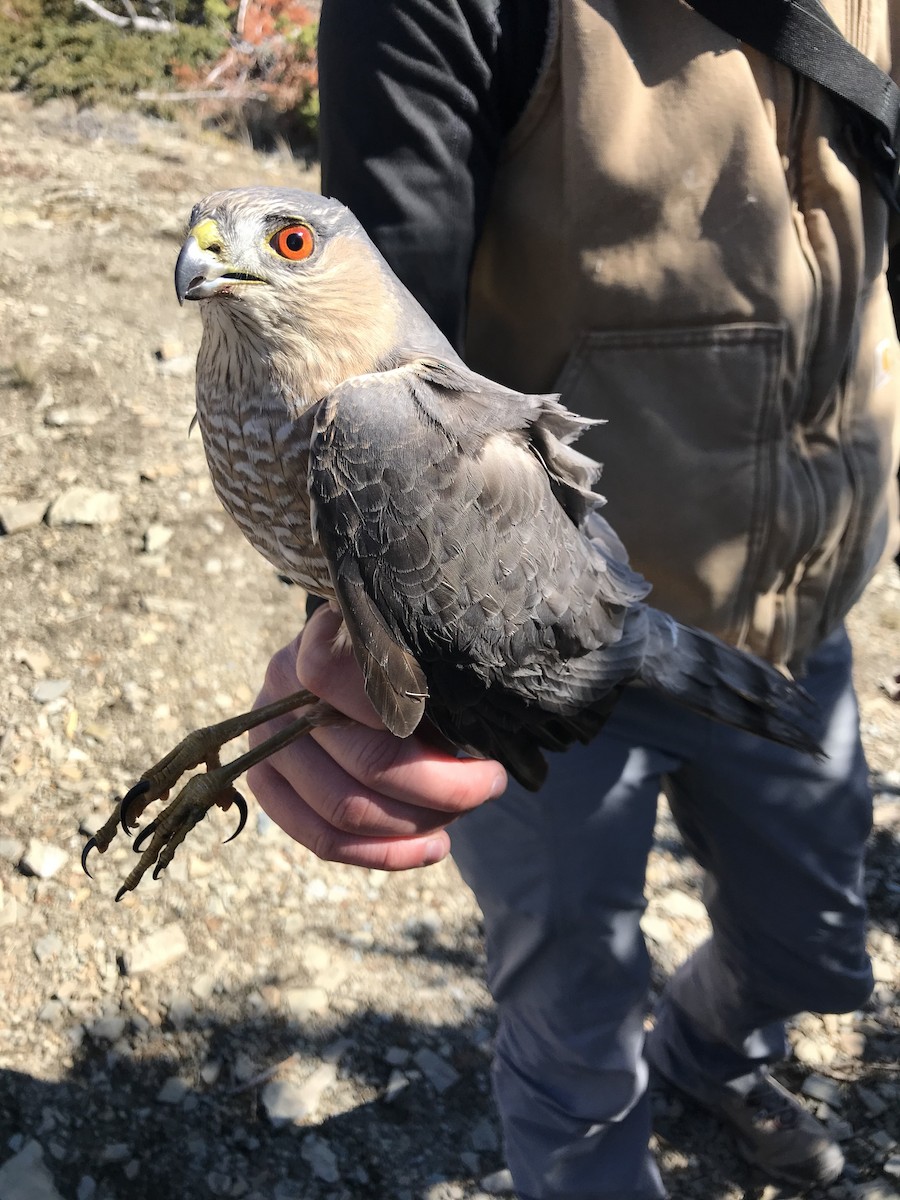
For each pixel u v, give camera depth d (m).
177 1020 0.70
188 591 0.95
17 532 0.98
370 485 0.35
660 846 0.85
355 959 0.75
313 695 0.39
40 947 0.71
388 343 0.37
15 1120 0.63
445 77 0.36
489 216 0.41
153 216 1.52
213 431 0.39
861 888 0.53
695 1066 0.66
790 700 0.45
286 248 0.36
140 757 0.82
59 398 1.13
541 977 0.49
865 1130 0.69
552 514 0.38
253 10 2.01
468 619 0.37
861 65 0.39
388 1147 0.66
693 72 0.38
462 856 0.50
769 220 0.39
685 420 0.42
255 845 0.79
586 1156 0.51
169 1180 0.63
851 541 0.46
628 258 0.40
